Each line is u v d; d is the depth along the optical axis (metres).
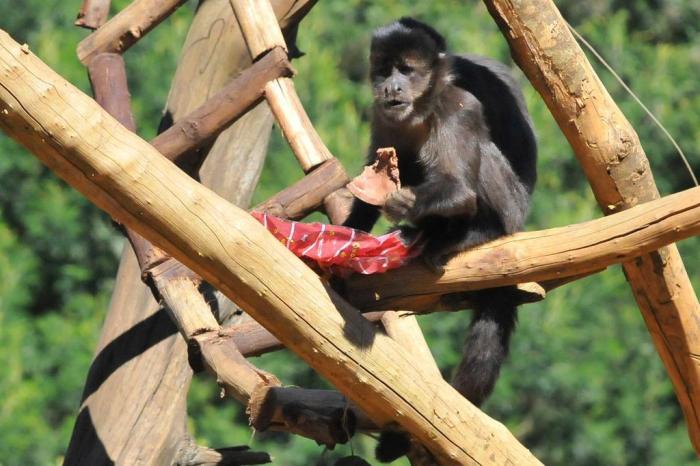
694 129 24.16
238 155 13.01
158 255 10.72
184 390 12.07
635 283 9.91
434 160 10.49
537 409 22.70
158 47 24.08
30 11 24.16
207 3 13.48
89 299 23.95
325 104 23.78
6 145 24.14
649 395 22.86
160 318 12.17
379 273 9.63
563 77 9.14
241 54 13.05
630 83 24.59
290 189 11.19
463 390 10.06
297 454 22.41
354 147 22.88
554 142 23.20
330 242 9.32
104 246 24.64
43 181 24.59
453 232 9.70
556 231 9.08
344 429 9.31
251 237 8.15
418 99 10.77
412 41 10.87
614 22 24.81
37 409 22.03
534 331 21.89
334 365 8.59
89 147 7.65
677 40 26.80
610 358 22.23
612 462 22.66
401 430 9.30
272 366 22.20
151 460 11.73
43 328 23.06
